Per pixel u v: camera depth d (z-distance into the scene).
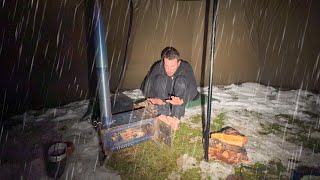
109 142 2.96
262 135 3.58
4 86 3.99
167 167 2.88
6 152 3.16
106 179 2.72
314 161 3.01
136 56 4.87
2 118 4.01
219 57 5.39
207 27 5.20
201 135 3.52
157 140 3.33
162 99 3.71
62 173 2.73
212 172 2.79
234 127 3.77
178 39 5.19
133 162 2.97
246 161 2.97
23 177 2.72
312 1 4.59
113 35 4.43
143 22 4.65
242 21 5.07
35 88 4.22
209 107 2.67
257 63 5.37
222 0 4.98
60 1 3.82
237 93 5.02
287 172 2.81
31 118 4.02
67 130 3.66
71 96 4.55
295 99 4.74
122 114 3.21
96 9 2.57
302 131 3.71
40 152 3.16
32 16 3.72
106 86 2.83
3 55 3.78
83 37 4.21
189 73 3.78
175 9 4.89
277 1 4.83
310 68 4.96
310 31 4.75
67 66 4.30
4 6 3.52
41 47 3.97
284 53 5.09
